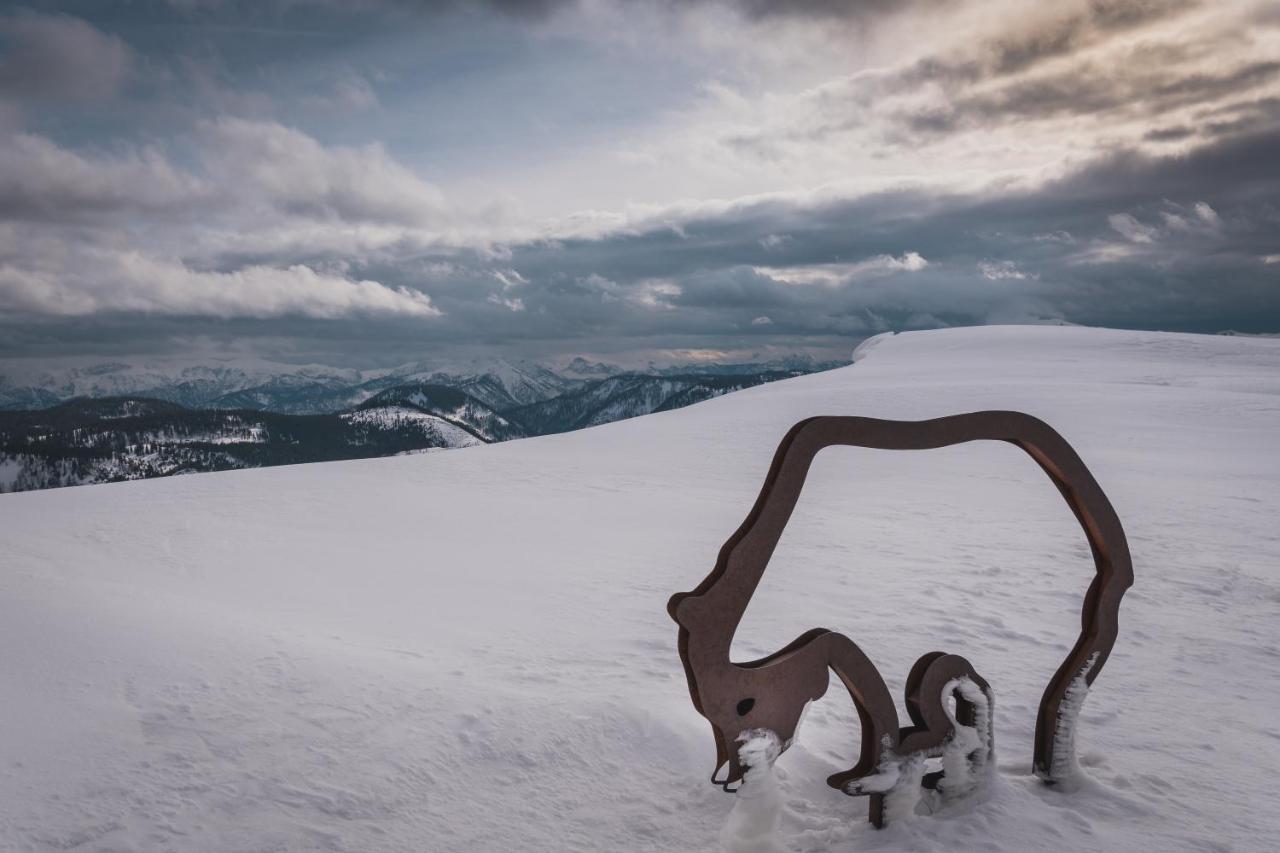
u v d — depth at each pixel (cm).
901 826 304
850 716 449
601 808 330
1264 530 1153
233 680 430
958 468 1916
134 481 1711
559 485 1655
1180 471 1786
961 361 5488
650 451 2266
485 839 303
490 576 838
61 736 349
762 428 2716
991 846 294
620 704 416
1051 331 6856
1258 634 659
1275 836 313
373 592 757
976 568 897
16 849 270
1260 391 3681
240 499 1430
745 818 281
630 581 819
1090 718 459
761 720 281
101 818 292
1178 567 915
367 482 1683
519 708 408
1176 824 321
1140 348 5734
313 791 323
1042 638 638
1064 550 1008
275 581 798
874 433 304
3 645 460
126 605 586
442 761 356
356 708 402
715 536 1103
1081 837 305
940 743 316
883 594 776
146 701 395
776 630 656
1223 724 453
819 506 1380
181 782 322
